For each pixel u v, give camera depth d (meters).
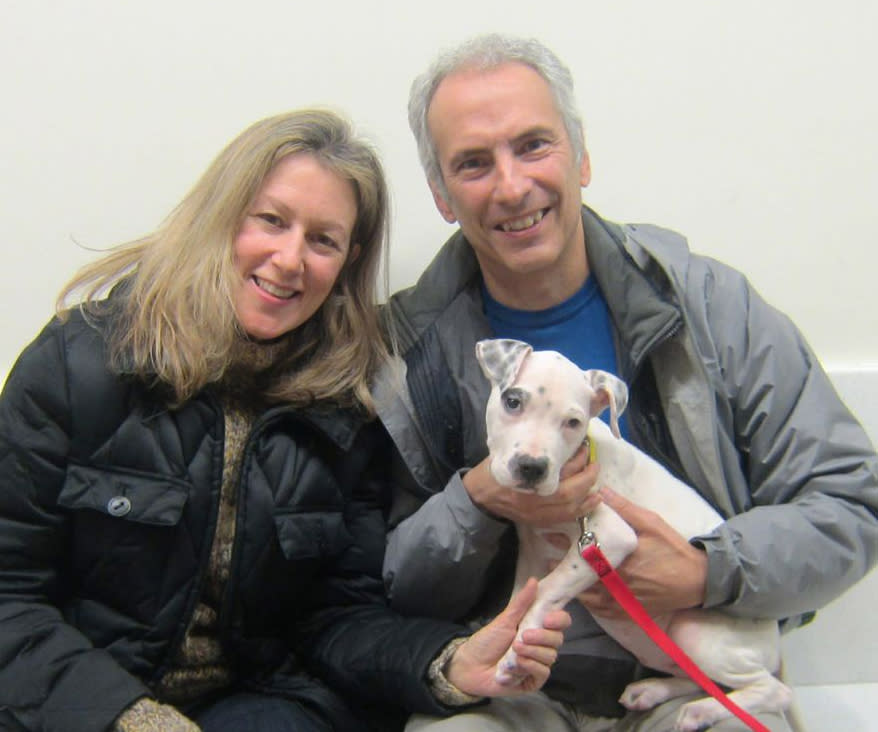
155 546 1.28
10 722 1.15
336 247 1.42
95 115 1.69
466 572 1.41
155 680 1.30
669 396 1.43
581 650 1.41
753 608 1.28
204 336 1.31
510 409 1.23
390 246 1.77
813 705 1.73
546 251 1.39
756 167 1.79
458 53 1.42
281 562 1.38
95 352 1.29
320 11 1.70
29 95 1.68
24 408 1.27
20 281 1.73
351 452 1.48
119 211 1.72
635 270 1.44
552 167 1.36
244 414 1.40
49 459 1.27
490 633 1.26
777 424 1.42
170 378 1.28
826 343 1.85
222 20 1.68
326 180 1.38
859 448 1.40
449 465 1.51
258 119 1.72
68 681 1.15
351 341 1.50
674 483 1.39
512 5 1.73
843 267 1.82
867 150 1.79
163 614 1.29
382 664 1.33
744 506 1.44
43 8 1.65
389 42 1.72
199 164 1.72
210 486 1.31
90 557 1.29
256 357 1.42
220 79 1.70
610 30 1.75
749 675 1.28
